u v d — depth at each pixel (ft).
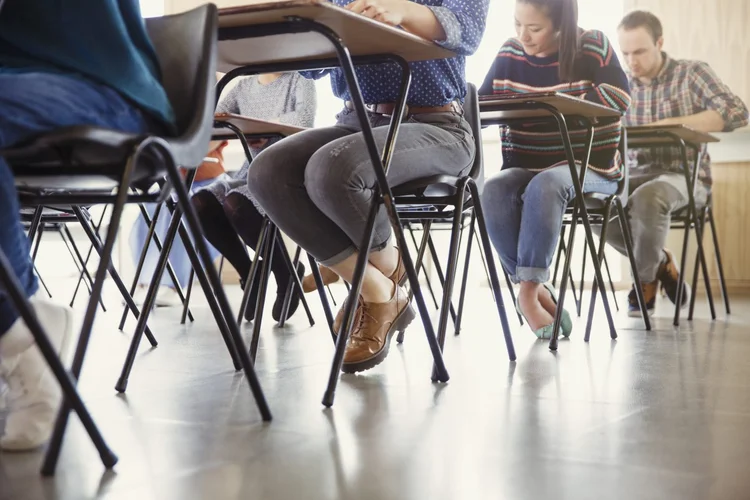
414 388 4.91
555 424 3.91
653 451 3.40
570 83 8.55
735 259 14.37
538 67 8.94
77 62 3.53
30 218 8.29
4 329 3.29
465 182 5.57
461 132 5.66
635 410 4.25
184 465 3.21
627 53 13.53
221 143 11.50
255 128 7.84
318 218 5.26
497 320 9.43
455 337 7.70
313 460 3.27
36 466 3.20
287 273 8.91
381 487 2.90
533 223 7.57
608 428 3.83
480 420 4.00
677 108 13.42
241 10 4.10
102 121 3.40
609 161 8.18
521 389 4.87
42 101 3.16
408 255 4.83
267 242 6.14
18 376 3.43
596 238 11.30
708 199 11.44
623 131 8.48
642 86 13.62
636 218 10.39
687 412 4.21
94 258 18.06
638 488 2.88
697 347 7.05
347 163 4.89
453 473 3.08
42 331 2.96
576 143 8.33
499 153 16.29
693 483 2.94
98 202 3.84
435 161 5.36
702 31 14.62
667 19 14.78
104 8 3.56
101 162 3.41
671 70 13.46
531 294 7.64
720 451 3.40
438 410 4.25
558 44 8.76
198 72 3.98
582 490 2.86
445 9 5.09
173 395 4.74
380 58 4.93
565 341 7.48
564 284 6.98
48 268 20.26
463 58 5.79
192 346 7.20
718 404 4.42
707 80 13.29
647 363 6.02
